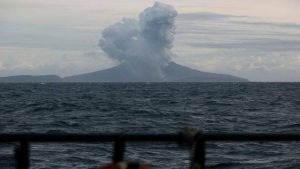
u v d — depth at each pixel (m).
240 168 19.92
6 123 42.41
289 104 77.25
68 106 66.81
